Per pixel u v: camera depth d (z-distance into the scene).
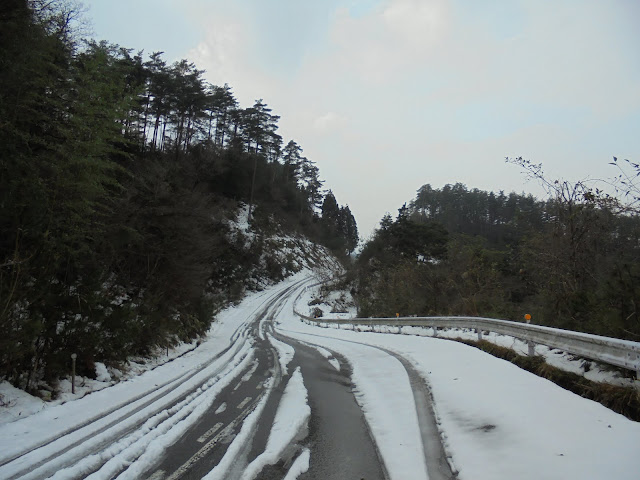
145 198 17.69
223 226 51.56
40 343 9.21
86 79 9.86
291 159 101.31
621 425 4.91
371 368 11.51
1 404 7.02
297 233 88.56
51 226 9.05
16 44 9.02
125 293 15.91
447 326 15.76
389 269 35.69
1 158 8.01
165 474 4.67
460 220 85.50
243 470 4.81
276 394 8.79
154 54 46.41
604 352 6.23
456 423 6.08
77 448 5.42
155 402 7.91
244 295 53.34
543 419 5.46
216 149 58.00
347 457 5.31
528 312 13.45
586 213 11.54
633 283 8.01
